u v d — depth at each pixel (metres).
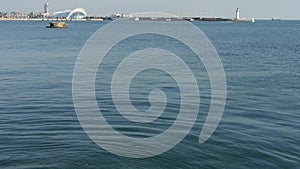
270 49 55.19
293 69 33.41
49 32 104.81
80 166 11.34
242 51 51.38
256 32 123.56
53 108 18.03
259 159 11.88
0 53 44.25
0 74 28.58
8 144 13.01
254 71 31.81
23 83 24.78
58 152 12.36
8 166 11.27
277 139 13.69
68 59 38.41
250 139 13.64
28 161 11.63
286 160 11.81
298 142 13.38
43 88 23.02
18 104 18.80
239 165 11.45
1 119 16.03
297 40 78.50
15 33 97.94
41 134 14.10
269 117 16.91
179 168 11.29
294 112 17.94
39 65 33.75
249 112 17.80
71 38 75.94
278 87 24.58
